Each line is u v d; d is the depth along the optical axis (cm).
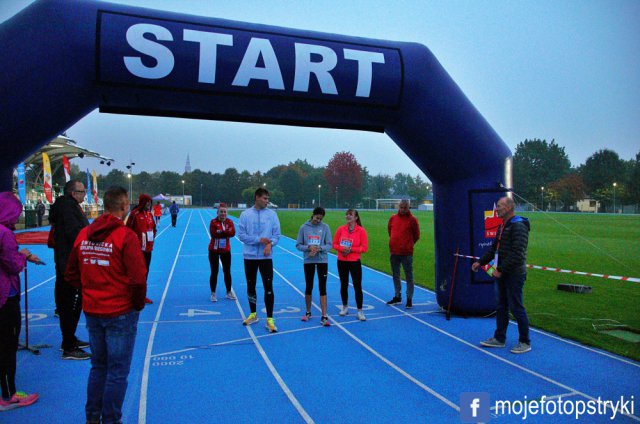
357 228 651
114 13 523
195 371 443
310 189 12312
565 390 405
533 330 602
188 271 1117
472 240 661
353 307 738
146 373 437
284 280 1002
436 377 433
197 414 352
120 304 301
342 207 12362
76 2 515
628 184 8725
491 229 660
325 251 630
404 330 598
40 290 859
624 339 555
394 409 363
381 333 583
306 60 575
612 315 674
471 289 659
